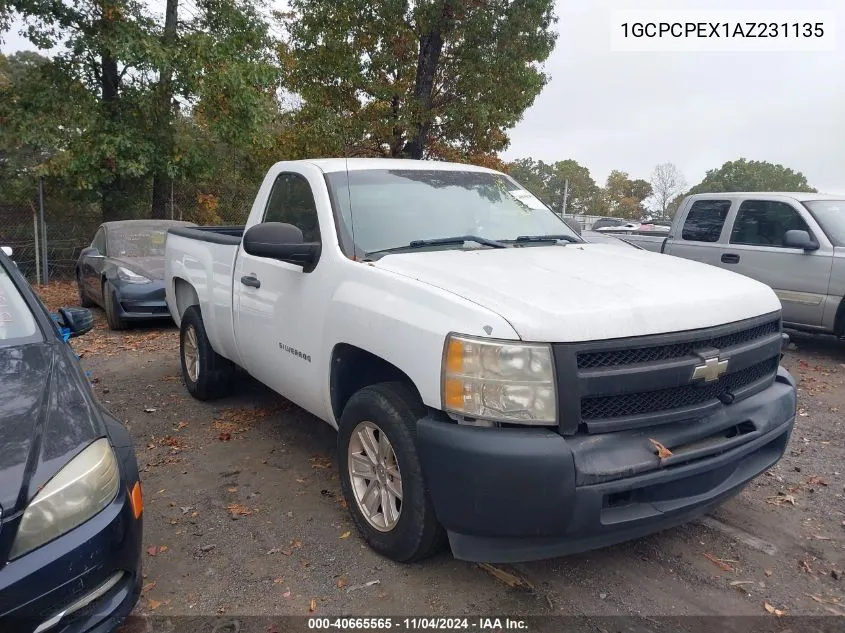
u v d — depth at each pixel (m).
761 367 3.47
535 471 2.66
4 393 2.81
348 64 14.92
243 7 15.97
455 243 3.98
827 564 3.43
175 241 6.26
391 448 3.31
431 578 3.27
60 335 3.60
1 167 16.08
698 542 3.63
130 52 13.66
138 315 9.26
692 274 3.52
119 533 2.57
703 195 9.28
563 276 3.25
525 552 2.84
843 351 8.30
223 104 14.80
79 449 2.57
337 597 3.13
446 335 2.88
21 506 2.32
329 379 3.77
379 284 3.39
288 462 4.70
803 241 7.68
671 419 2.94
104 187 16.20
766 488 4.31
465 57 15.02
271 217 4.68
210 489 4.29
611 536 2.88
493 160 17.95
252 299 4.64
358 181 4.25
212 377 5.81
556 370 2.72
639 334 2.86
